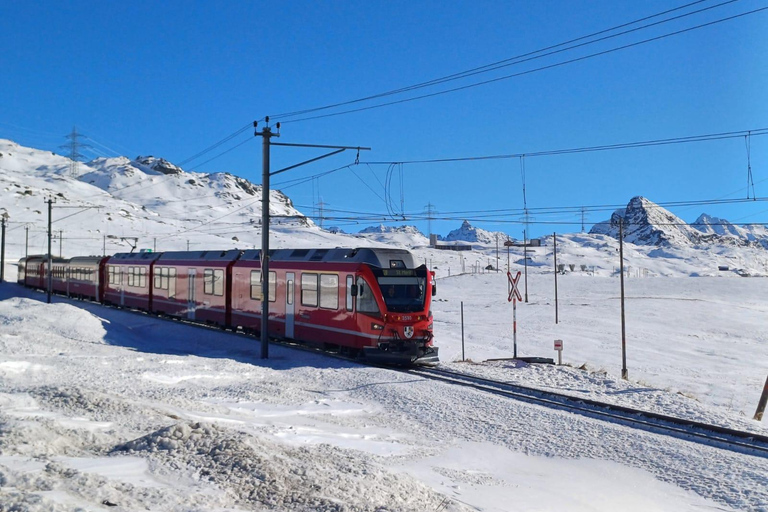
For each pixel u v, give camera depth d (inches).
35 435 325.1
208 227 7760.8
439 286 3582.7
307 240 6520.7
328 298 928.3
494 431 515.2
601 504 356.2
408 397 620.1
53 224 5940.0
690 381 1205.7
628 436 494.6
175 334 1227.9
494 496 344.5
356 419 541.6
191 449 318.7
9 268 3735.2
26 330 1009.5
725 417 592.1
